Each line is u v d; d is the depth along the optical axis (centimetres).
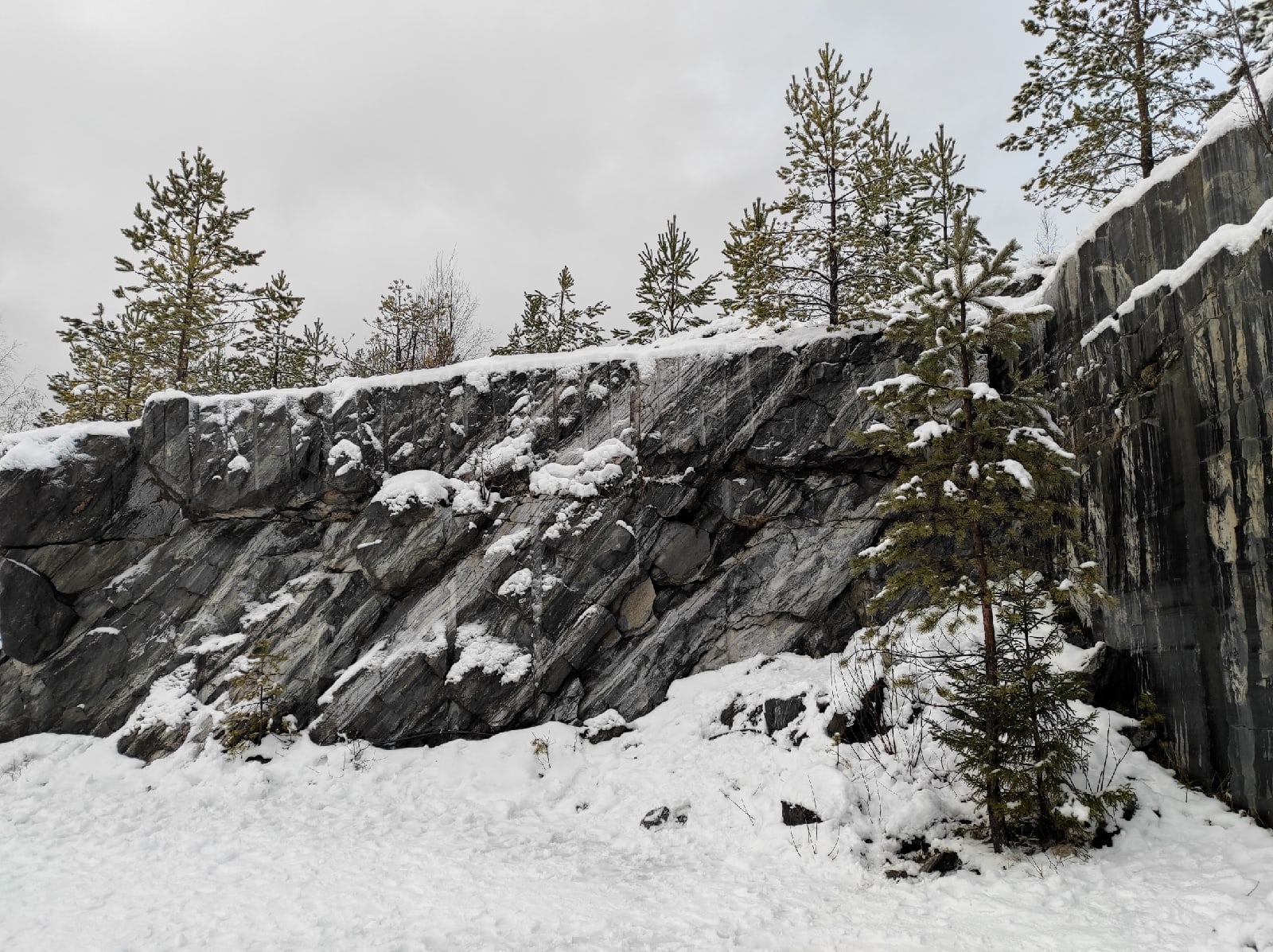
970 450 894
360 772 1252
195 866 923
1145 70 1450
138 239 2189
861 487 1456
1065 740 820
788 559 1433
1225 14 824
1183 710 931
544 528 1441
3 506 1483
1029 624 860
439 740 1328
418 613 1421
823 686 1173
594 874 877
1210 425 888
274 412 1540
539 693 1356
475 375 1543
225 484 1505
